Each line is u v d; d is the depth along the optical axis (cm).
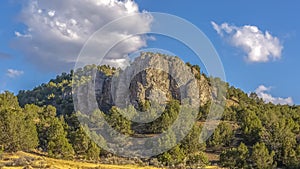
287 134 10931
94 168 7538
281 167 10031
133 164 8194
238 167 9369
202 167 8875
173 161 8669
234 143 11212
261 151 9488
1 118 9138
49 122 11475
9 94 14538
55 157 8794
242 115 12706
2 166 6988
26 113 12025
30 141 9238
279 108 15938
